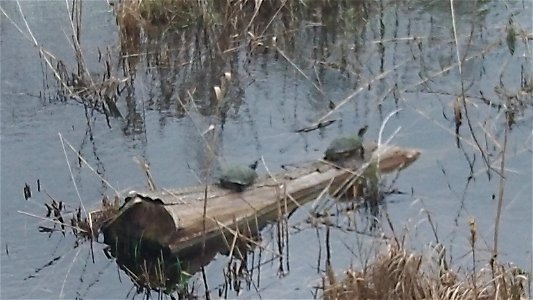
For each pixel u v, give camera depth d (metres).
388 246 7.16
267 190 8.80
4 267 8.01
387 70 12.90
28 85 12.69
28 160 10.32
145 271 7.76
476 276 6.96
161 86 12.89
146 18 14.73
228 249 8.18
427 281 6.77
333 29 15.02
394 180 9.30
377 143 9.87
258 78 13.05
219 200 8.48
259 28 15.16
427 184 9.20
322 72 13.13
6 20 15.32
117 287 7.72
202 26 14.91
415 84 12.18
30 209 9.03
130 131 11.23
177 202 8.29
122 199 8.99
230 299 7.39
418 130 10.66
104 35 14.62
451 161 9.70
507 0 15.50
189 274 7.83
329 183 8.87
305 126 11.09
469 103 11.24
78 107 11.97
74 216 8.77
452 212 8.59
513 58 12.79
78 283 7.78
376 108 11.50
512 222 8.31
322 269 7.74
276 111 11.71
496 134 10.34
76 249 8.31
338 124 11.08
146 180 9.65
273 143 10.59
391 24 14.94
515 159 9.62
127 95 12.56
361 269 7.46
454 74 12.44
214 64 13.71
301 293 7.40
